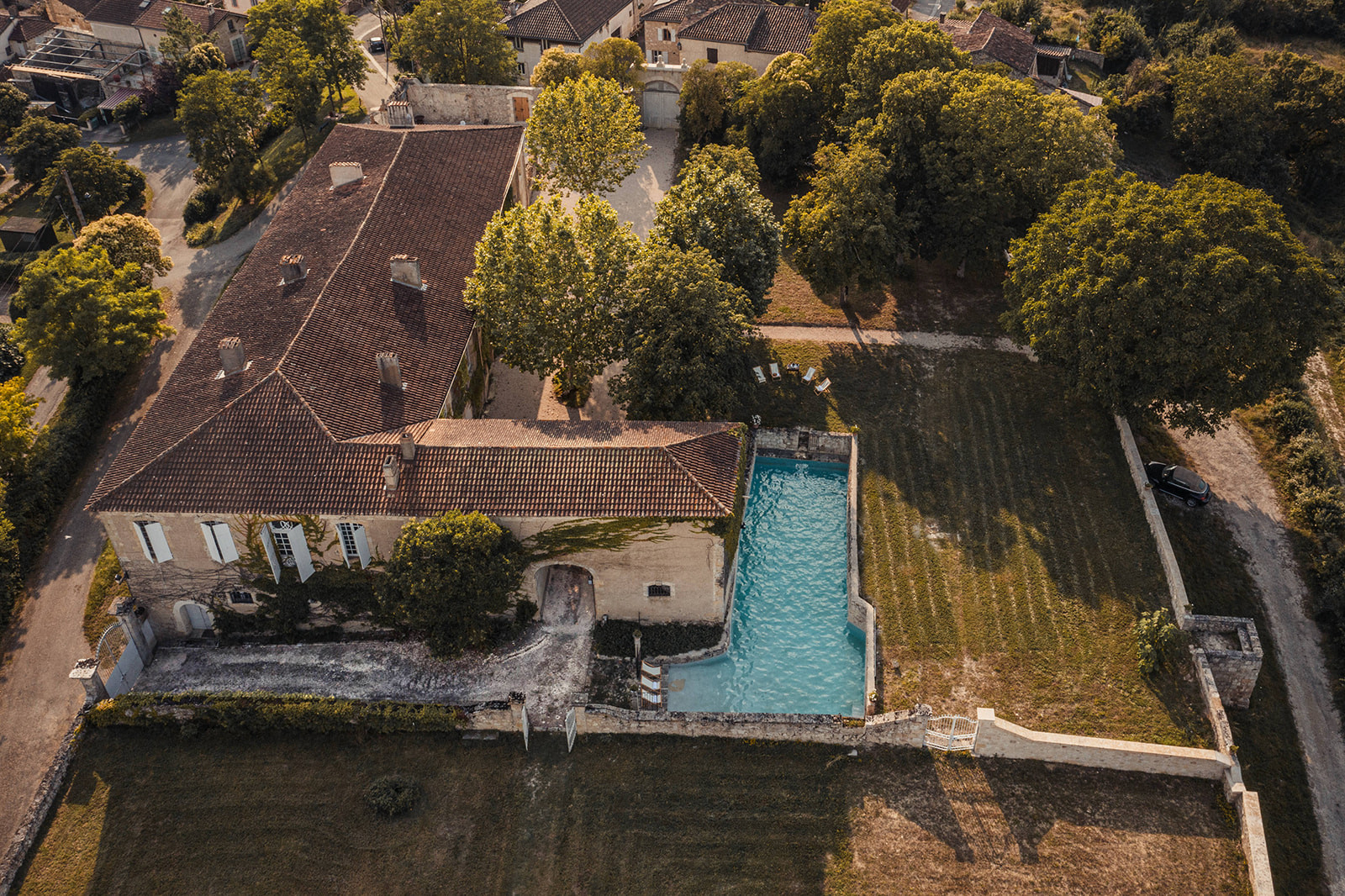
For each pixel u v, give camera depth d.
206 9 119.62
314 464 47.25
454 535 44.44
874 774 43.97
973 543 54.94
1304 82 89.88
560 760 44.84
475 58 96.00
